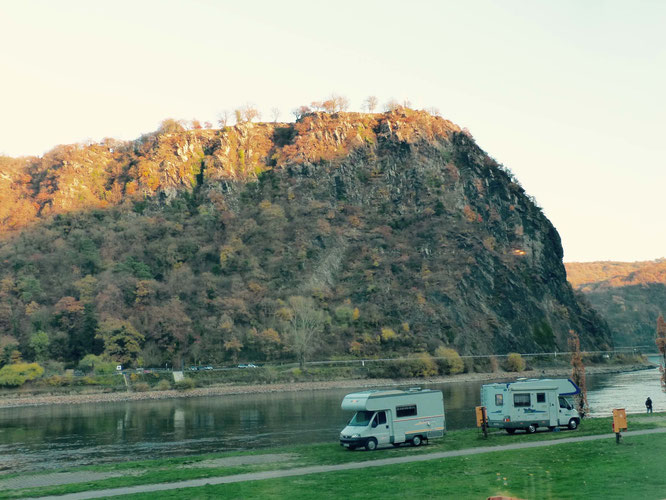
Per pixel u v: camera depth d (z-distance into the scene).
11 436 114.12
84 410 164.38
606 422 83.06
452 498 44.31
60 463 84.56
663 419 84.12
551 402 76.25
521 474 50.94
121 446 98.88
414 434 70.25
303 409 149.12
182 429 118.06
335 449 70.12
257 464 61.91
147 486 52.84
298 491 47.97
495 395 76.62
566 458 56.59
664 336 102.06
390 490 47.28
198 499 46.34
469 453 62.09
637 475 48.75
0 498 50.44
